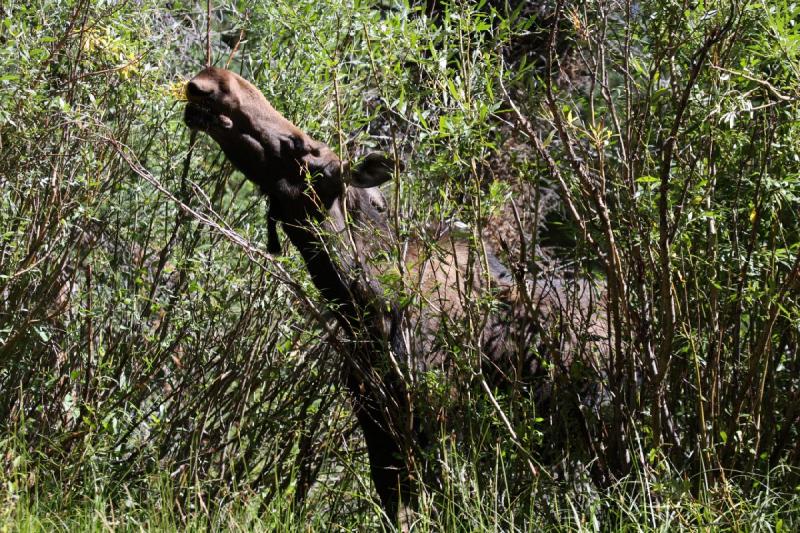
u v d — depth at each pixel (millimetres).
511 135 8461
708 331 7785
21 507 7098
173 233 9234
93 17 9086
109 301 9305
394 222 7855
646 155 7613
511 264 7805
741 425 7508
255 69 9812
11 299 8789
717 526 6973
